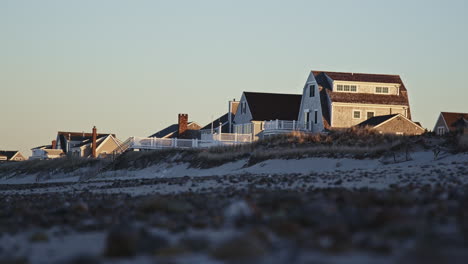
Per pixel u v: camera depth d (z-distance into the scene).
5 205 83.69
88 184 157.50
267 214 50.03
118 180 167.38
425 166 106.50
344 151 141.88
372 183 83.06
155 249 36.81
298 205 54.25
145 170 195.50
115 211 62.97
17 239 45.53
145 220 53.62
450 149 125.44
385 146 137.62
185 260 33.12
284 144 164.62
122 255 35.88
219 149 184.25
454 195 57.00
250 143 179.62
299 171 137.88
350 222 42.22
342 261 30.70
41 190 142.50
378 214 42.44
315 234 38.62
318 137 163.00
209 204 63.25
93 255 35.66
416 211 47.12
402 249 33.25
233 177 123.62
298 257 31.75
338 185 82.69
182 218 52.19
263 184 94.12
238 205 49.09
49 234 47.47
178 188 101.19
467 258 29.67
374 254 32.47
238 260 32.12
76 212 62.34
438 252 30.55
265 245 35.22
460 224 39.94
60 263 34.06
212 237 40.84
